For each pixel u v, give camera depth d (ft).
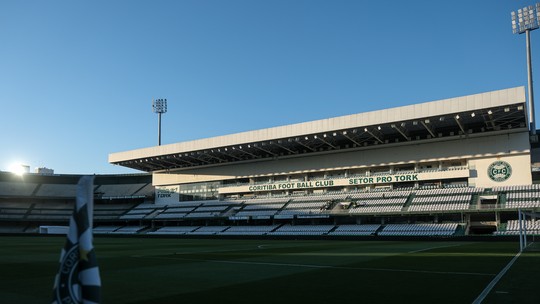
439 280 40.91
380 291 35.22
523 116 161.17
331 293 34.63
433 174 186.29
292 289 36.96
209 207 234.99
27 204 281.33
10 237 210.38
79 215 13.66
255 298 32.76
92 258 13.56
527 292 32.89
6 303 32.22
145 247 114.73
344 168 209.26
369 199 191.83
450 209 165.89
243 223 219.41
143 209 261.85
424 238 146.61
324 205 197.16
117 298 33.37
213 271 52.29
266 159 232.73
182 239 183.83
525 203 156.66
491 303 28.73
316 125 184.65
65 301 13.15
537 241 130.72
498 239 135.44
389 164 197.77
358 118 174.70
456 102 155.12
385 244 121.08
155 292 36.17
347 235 160.97
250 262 64.49
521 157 171.42
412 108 163.63
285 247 108.78
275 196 225.97
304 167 220.64
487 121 168.86
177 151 226.58
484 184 176.45
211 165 251.19
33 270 55.98
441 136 187.01
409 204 178.40
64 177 300.61
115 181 302.25
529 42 191.11
